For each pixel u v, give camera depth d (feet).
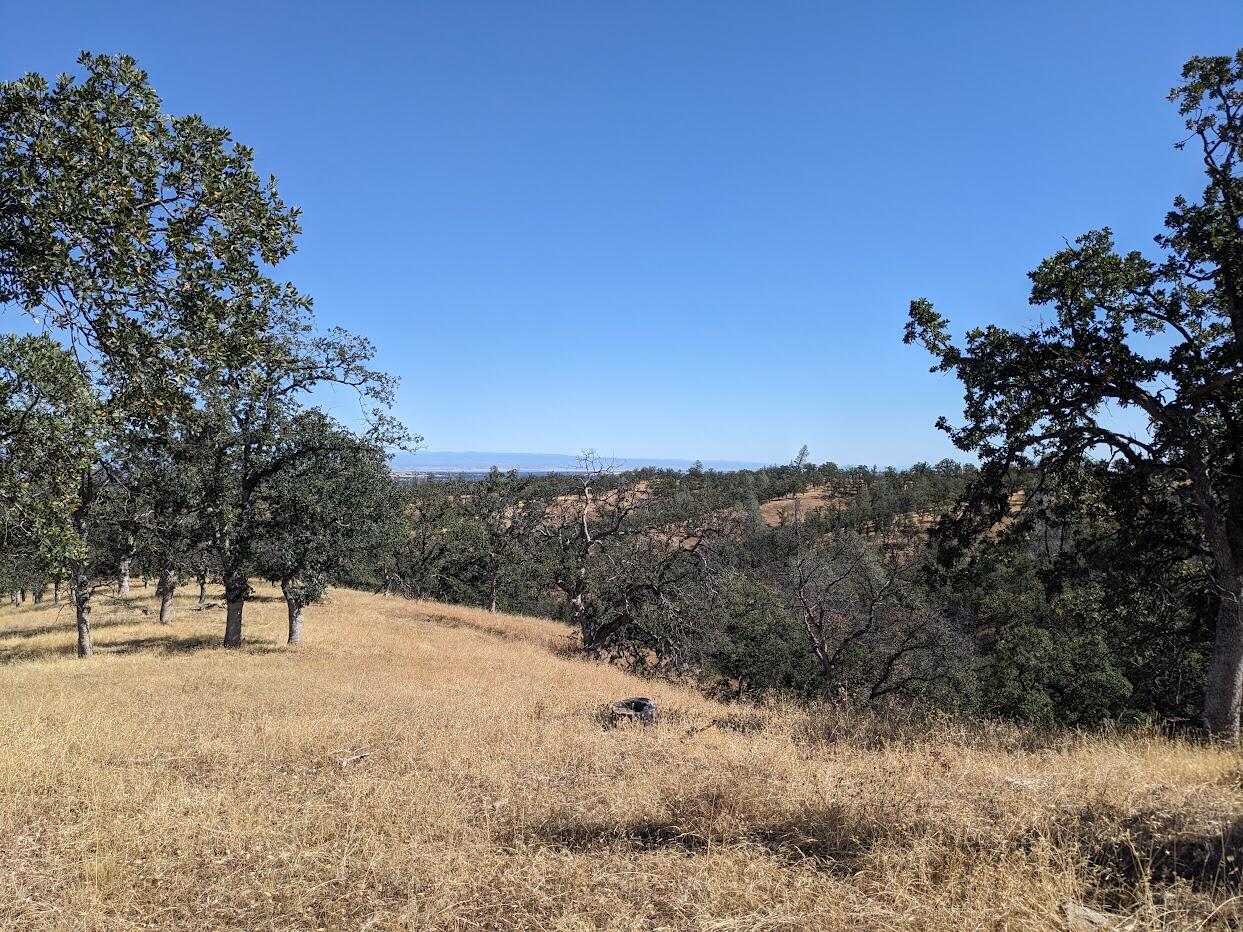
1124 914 10.66
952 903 11.43
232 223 23.48
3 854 15.30
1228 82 37.11
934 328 41.45
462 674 56.80
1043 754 24.39
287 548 66.33
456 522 168.14
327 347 64.75
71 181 20.26
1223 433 38.14
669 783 20.17
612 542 98.37
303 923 12.72
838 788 17.92
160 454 60.44
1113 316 38.88
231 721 31.50
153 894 13.74
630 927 11.54
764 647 101.09
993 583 105.81
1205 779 18.34
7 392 32.04
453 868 14.55
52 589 173.37
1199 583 43.39
